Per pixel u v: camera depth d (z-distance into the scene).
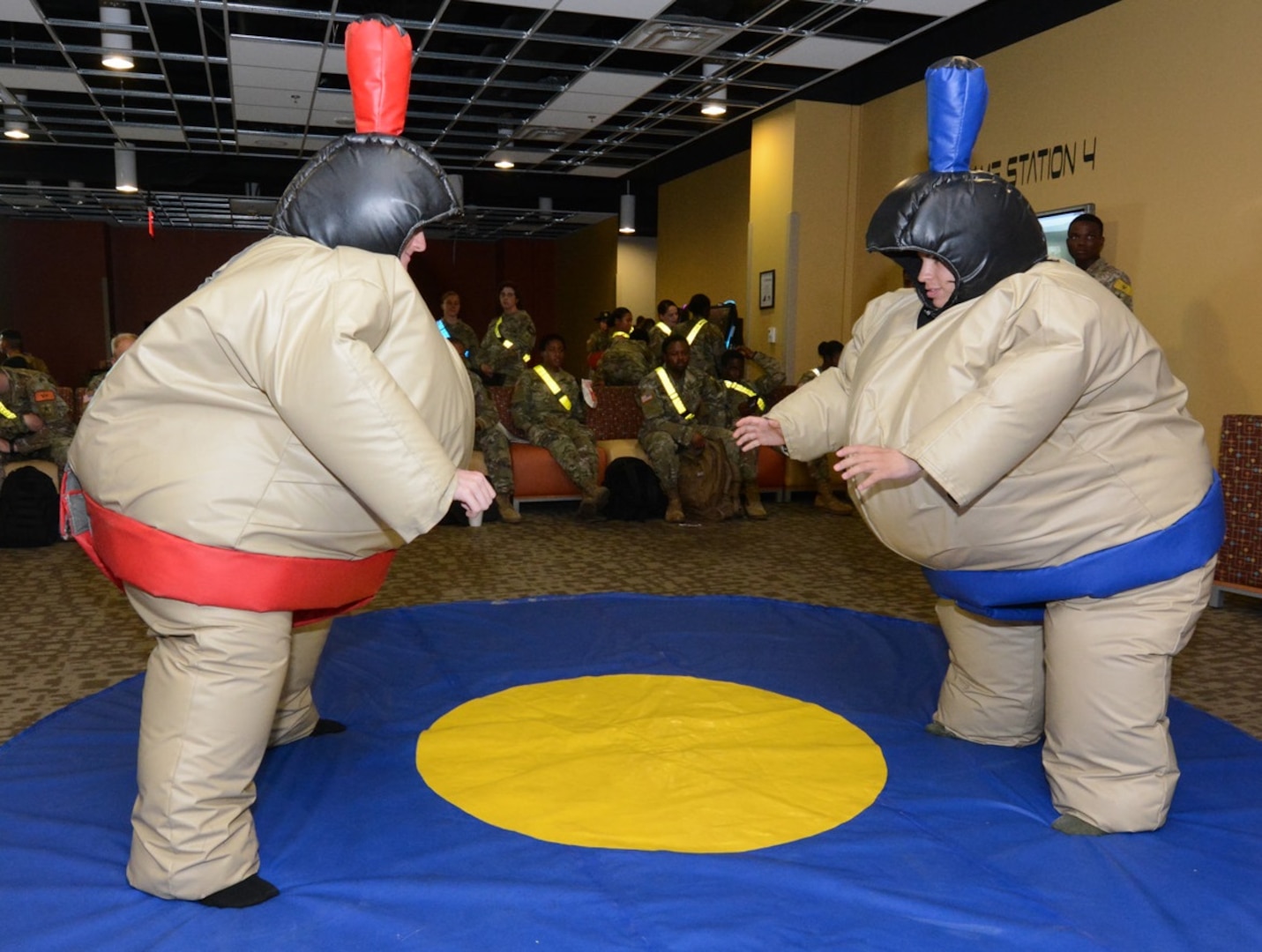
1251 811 2.68
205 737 2.23
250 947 2.03
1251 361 6.12
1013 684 3.08
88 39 8.46
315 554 2.31
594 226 18.05
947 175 2.60
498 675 3.73
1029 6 7.80
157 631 2.29
